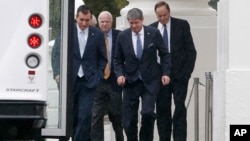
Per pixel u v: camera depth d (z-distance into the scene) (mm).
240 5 40281
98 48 43969
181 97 46438
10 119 32875
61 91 37781
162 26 46562
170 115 46812
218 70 42281
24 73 33094
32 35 33219
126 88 45156
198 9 52594
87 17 43594
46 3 33344
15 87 33031
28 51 33156
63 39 38000
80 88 43500
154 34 44938
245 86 40031
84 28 43719
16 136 33469
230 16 40344
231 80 40062
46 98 33250
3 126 33312
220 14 42062
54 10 38031
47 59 33344
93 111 47594
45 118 33344
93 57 43781
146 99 44781
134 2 53000
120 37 45062
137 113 45438
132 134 45531
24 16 33188
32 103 33031
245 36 40312
